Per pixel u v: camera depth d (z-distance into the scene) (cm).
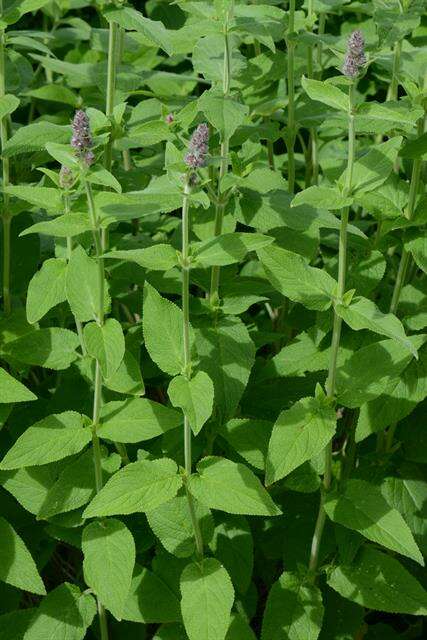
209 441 167
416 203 168
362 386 154
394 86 189
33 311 154
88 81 189
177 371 149
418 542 168
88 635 173
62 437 151
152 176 202
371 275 170
